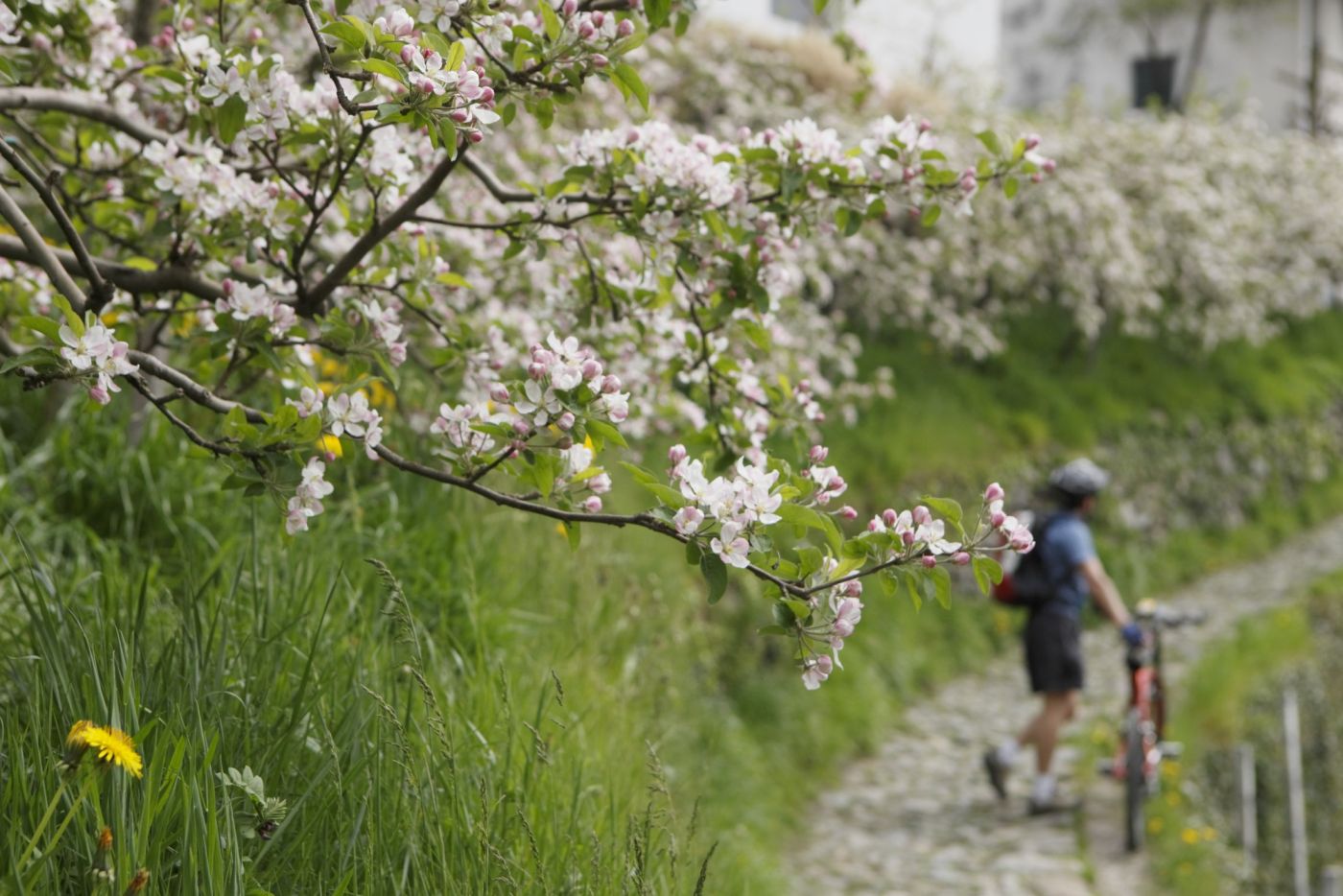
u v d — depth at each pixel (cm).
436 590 473
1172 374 1886
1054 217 1554
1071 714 822
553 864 328
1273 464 1942
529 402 241
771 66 1412
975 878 713
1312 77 2745
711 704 798
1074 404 1659
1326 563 1764
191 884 228
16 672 291
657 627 694
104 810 237
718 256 341
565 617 567
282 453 259
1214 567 1706
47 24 352
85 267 276
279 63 294
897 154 324
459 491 533
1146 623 839
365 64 232
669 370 380
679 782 568
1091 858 749
